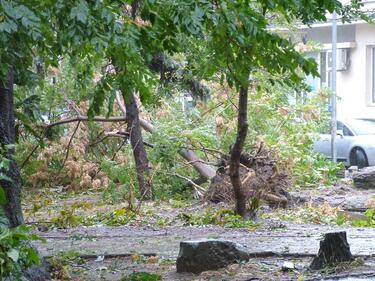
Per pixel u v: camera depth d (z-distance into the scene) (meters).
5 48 7.36
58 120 20.81
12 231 6.05
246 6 8.19
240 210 14.98
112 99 9.88
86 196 20.64
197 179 19.11
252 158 16.95
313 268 9.46
